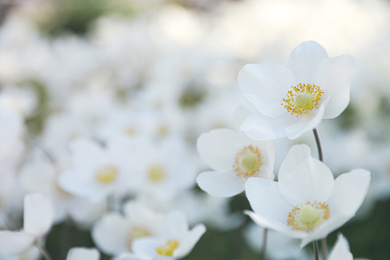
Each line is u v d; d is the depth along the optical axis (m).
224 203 0.80
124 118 0.83
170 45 1.12
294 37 1.22
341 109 0.41
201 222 0.78
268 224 0.39
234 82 1.02
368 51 1.07
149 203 0.68
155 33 1.16
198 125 0.89
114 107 0.94
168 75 1.01
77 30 2.23
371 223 0.83
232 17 1.35
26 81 1.15
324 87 0.42
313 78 0.42
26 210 0.46
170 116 0.85
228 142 0.46
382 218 0.84
